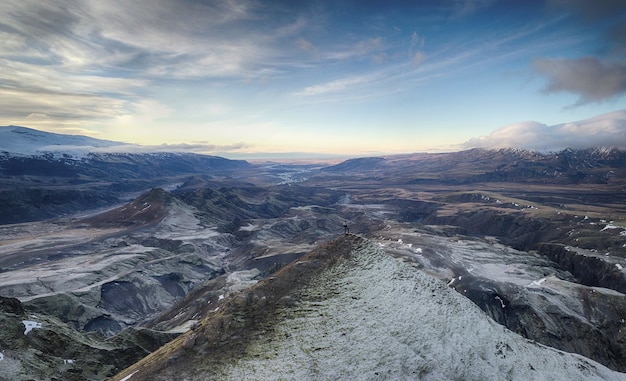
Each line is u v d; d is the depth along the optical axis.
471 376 28.16
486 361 30.09
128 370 28.67
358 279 37.09
